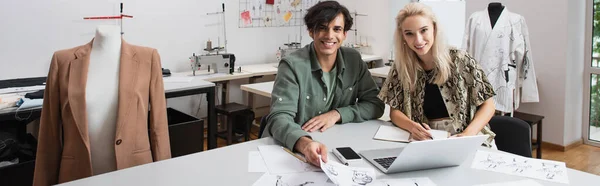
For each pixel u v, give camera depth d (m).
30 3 3.67
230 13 4.89
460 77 2.01
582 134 4.17
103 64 1.79
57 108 1.74
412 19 1.90
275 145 1.72
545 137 4.06
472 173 1.44
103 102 1.78
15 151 2.64
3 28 3.57
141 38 4.30
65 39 3.90
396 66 2.08
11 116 2.51
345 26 1.93
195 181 1.35
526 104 4.12
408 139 1.80
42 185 1.75
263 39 5.25
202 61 4.10
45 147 1.76
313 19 1.86
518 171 1.45
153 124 1.88
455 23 5.11
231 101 5.09
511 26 3.50
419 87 2.08
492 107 2.04
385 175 1.41
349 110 2.03
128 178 1.37
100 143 1.79
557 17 3.75
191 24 4.62
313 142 1.58
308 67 1.93
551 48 3.84
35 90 3.03
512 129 2.03
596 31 3.94
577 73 3.94
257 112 5.28
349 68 2.06
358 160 1.52
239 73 4.32
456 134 1.97
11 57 3.64
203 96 4.89
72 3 3.88
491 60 3.51
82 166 1.73
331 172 1.37
